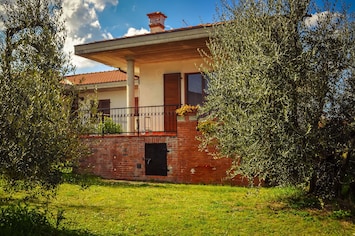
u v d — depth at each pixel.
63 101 5.04
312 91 6.30
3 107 4.25
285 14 6.64
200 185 10.78
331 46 6.45
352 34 6.54
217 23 9.36
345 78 6.47
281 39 6.43
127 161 12.62
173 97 15.28
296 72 6.16
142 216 6.61
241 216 6.56
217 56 8.36
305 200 7.34
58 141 4.75
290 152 6.03
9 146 4.17
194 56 14.66
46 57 5.24
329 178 6.81
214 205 7.55
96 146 13.14
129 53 14.21
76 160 5.35
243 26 7.17
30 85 4.58
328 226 5.91
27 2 5.44
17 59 4.95
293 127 6.05
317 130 6.26
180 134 11.64
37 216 5.28
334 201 7.08
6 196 7.27
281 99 6.00
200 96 14.75
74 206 7.43
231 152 7.53
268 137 6.14
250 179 6.76
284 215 6.57
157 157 12.08
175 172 11.67
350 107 6.46
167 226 5.92
